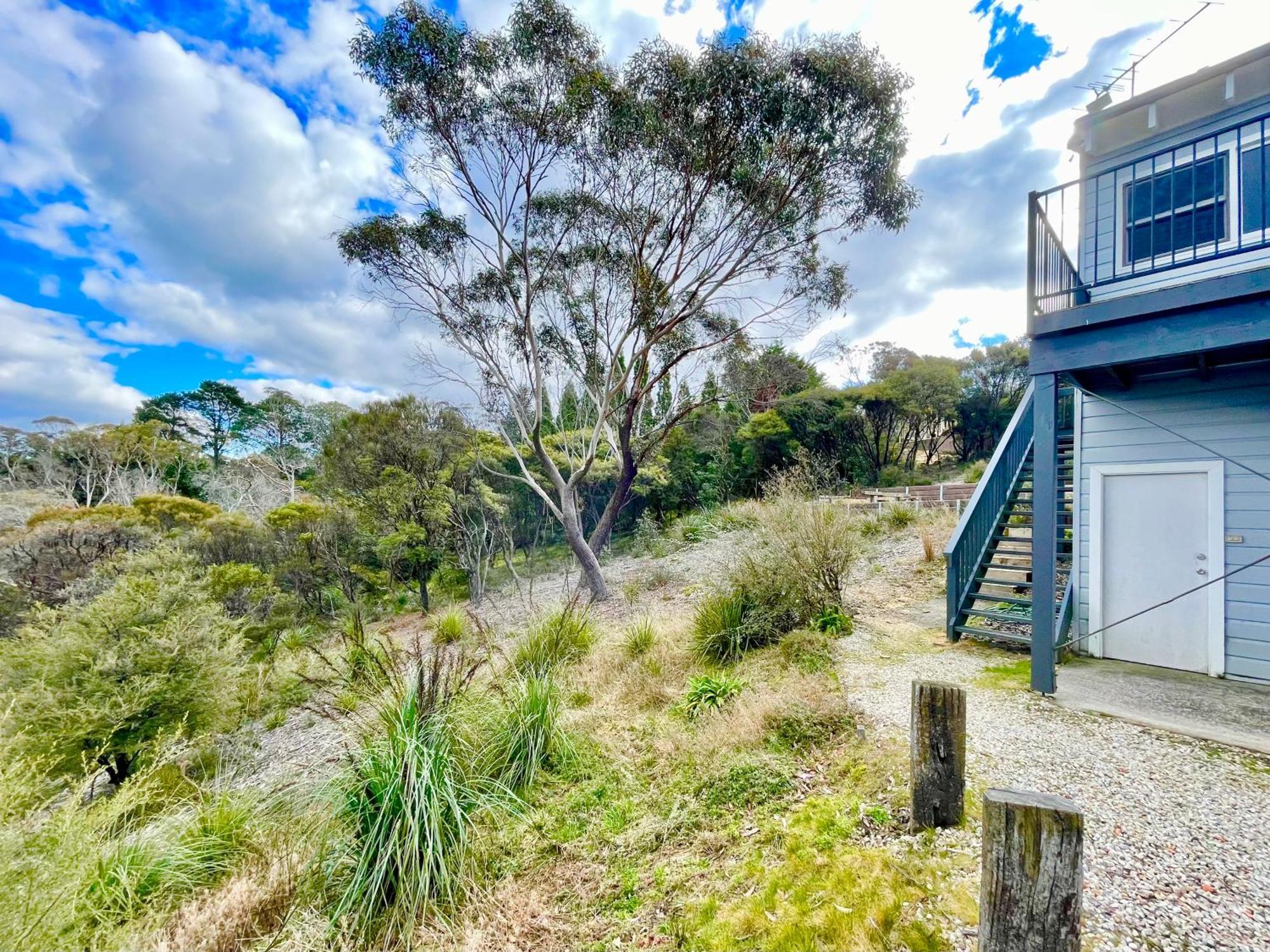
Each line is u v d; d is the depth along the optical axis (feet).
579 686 16.75
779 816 9.32
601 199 33.73
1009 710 12.23
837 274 34.81
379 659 13.61
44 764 16.16
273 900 8.11
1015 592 21.50
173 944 7.30
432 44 28.07
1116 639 16.08
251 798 11.82
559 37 28.78
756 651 17.57
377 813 9.19
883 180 30.27
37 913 6.81
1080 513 17.06
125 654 18.95
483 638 18.89
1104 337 11.80
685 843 9.23
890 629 19.02
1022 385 70.59
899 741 10.94
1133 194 12.19
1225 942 5.80
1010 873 4.91
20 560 38.70
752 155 29.81
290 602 39.60
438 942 7.86
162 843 9.64
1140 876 6.89
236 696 21.44
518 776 11.75
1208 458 14.69
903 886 7.08
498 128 31.42
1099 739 10.72
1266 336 9.85
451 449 45.91
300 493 81.87
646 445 39.58
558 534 56.44
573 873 8.95
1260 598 13.88
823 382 72.64
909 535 32.12
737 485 62.03
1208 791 8.79
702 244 33.76
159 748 13.35
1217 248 12.93
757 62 27.17
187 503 51.21
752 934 6.89
